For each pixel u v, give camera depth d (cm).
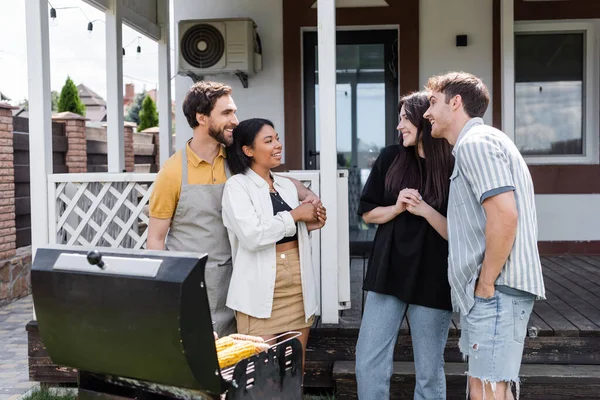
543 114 654
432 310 287
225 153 297
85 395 219
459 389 368
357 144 667
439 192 281
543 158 653
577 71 648
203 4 661
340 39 660
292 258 287
